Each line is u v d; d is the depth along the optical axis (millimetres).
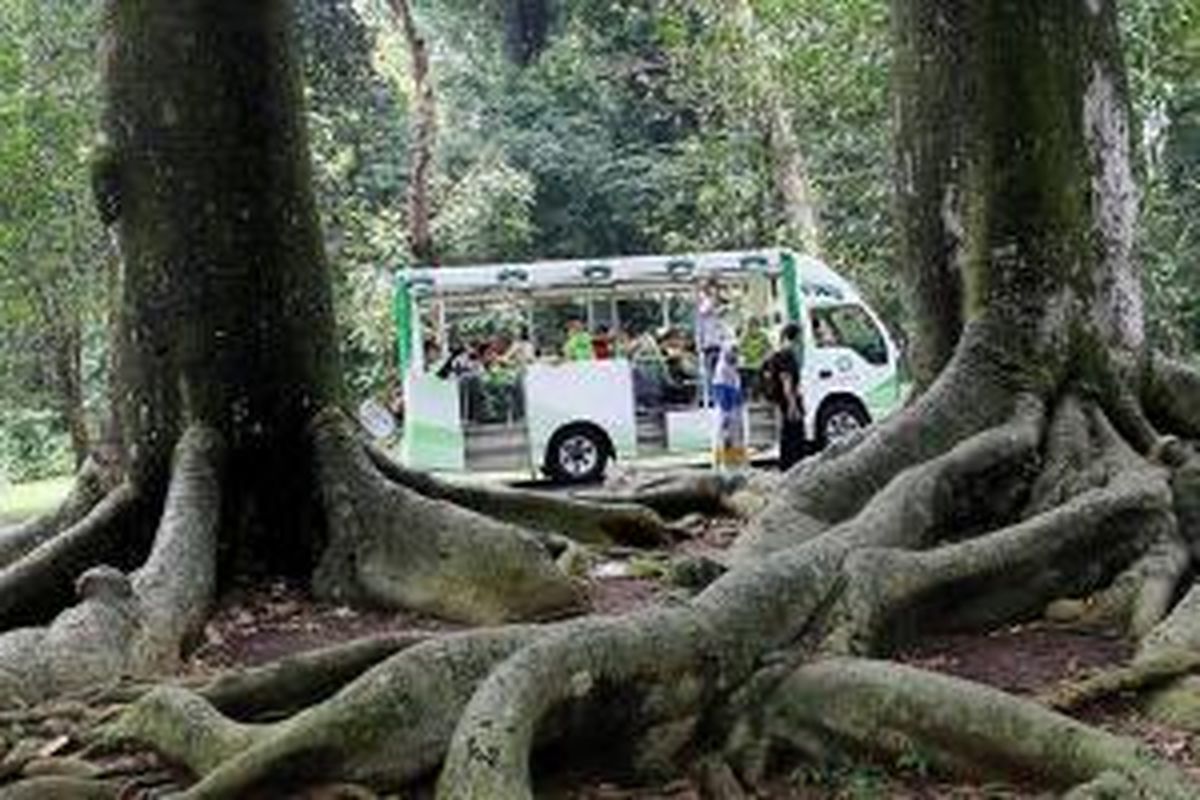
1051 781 6715
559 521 12484
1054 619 9391
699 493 14086
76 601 10367
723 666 7457
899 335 31109
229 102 11711
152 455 11586
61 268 25625
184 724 6984
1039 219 11461
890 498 9711
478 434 23781
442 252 35188
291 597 11258
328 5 37375
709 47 28875
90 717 7703
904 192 12117
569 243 40844
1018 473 10562
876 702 7227
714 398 22406
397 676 6820
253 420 11656
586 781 7051
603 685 7023
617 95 41781
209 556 10789
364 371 31062
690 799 7016
